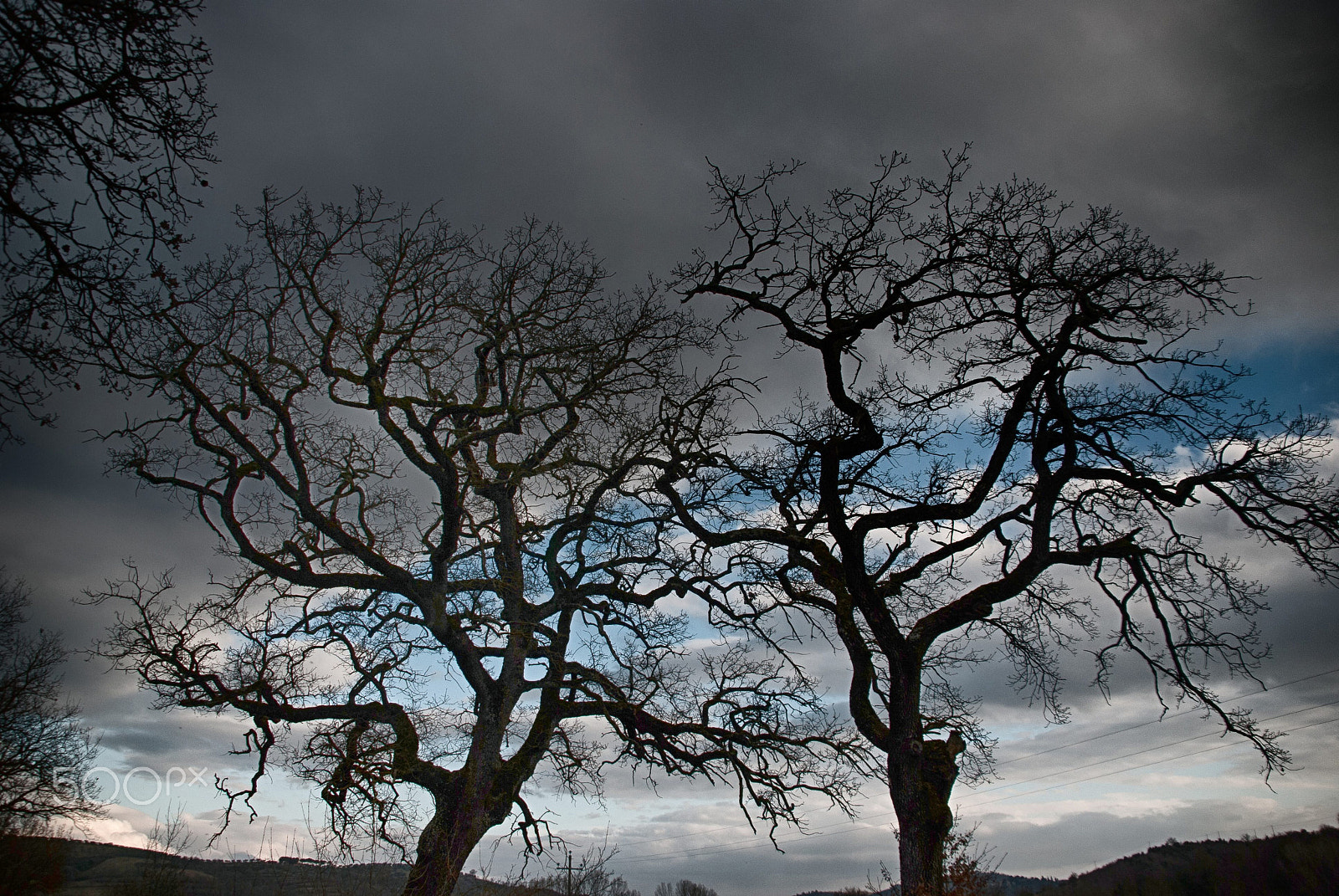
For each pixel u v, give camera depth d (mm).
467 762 15352
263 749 14766
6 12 5242
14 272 5957
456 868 13953
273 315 15133
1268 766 13500
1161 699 14648
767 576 15352
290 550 14531
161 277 6570
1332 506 12805
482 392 17047
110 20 5613
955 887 11633
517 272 16547
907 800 12633
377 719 15570
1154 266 13164
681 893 38938
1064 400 13805
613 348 16609
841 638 14266
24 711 18219
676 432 15484
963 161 13359
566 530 17672
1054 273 13469
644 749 16219
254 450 14250
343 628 16750
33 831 15312
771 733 15625
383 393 15133
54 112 5598
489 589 16422
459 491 15305
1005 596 13938
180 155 6270
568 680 16531
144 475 13922
